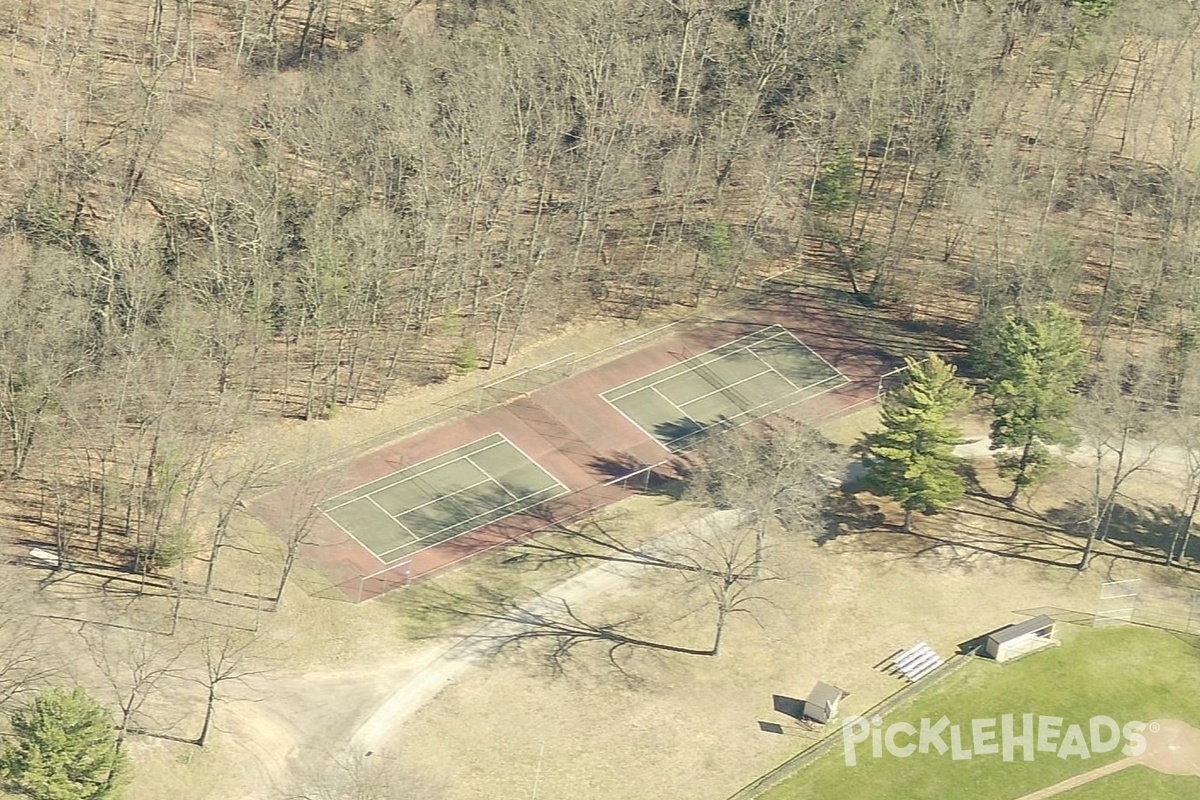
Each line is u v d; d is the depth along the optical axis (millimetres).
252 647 163375
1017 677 169625
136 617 163750
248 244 180000
